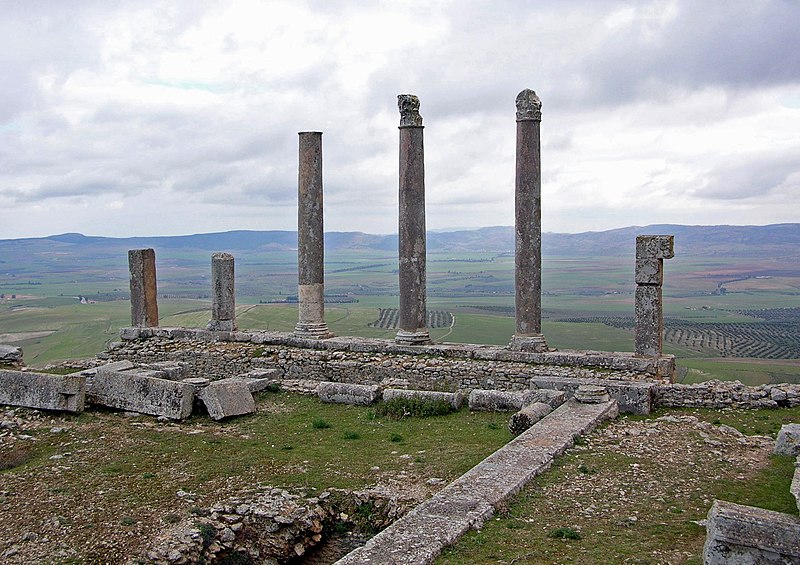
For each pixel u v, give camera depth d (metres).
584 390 19.47
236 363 27.11
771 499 12.78
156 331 29.56
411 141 25.39
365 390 22.17
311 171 27.28
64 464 16.66
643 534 11.29
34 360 45.25
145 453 17.47
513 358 23.88
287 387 24.11
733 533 9.27
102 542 12.66
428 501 12.36
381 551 10.50
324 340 26.89
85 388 21.20
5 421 19.66
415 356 25.20
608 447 15.84
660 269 22.45
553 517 11.99
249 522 13.71
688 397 20.14
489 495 12.56
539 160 24.06
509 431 18.52
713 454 15.40
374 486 14.95
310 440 18.52
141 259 30.14
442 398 21.08
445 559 10.41
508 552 10.62
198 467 16.42
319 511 14.27
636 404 19.39
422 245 25.81
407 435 18.77
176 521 13.42
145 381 20.95
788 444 15.50
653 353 22.44
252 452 17.50
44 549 12.43
